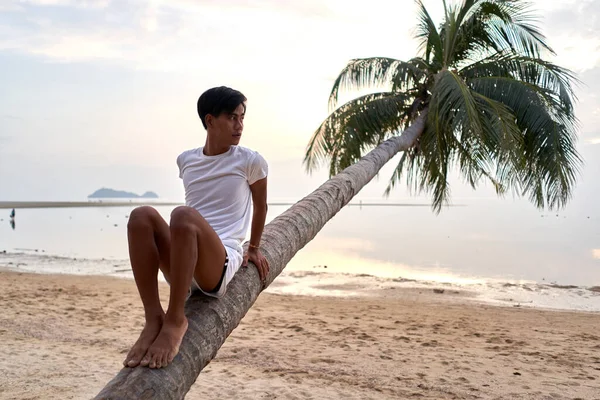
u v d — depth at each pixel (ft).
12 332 28.14
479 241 122.83
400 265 77.87
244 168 10.15
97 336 28.09
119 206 478.59
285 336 29.43
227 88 10.18
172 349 8.01
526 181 38.65
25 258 75.46
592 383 22.08
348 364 24.06
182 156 10.69
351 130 40.86
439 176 41.55
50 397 18.57
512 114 35.78
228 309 9.52
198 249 8.59
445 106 33.37
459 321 35.65
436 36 43.42
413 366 23.99
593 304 46.62
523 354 26.63
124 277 56.39
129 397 7.25
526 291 53.21
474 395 20.38
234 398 19.29
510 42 43.86
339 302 43.57
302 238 13.56
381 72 42.37
